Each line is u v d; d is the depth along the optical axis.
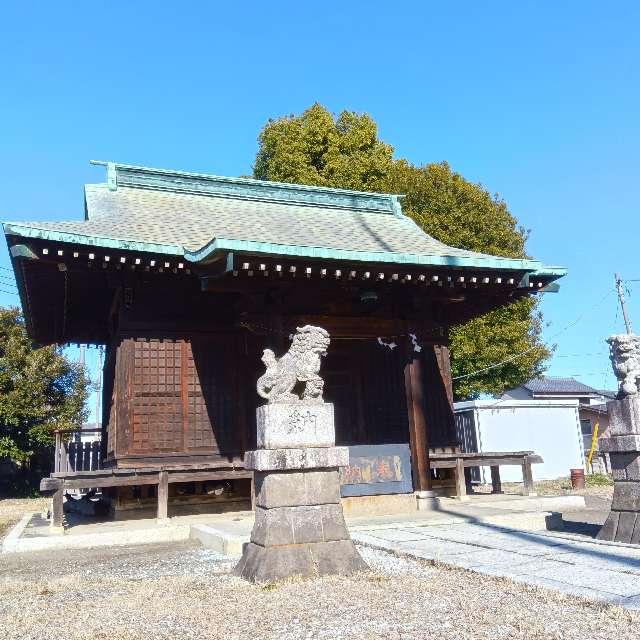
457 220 27.02
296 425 7.22
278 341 12.42
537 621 4.87
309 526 7.06
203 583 6.91
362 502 12.70
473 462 15.03
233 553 9.23
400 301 14.16
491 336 26.78
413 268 12.23
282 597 5.97
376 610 5.41
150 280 13.36
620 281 28.62
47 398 29.08
